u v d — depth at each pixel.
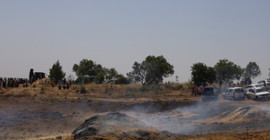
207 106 38.97
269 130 22.41
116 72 69.75
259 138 18.28
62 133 29.19
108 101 42.69
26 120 33.78
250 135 19.70
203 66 57.81
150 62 72.75
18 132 29.67
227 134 21.12
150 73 72.06
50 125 32.91
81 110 39.53
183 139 18.86
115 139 17.44
